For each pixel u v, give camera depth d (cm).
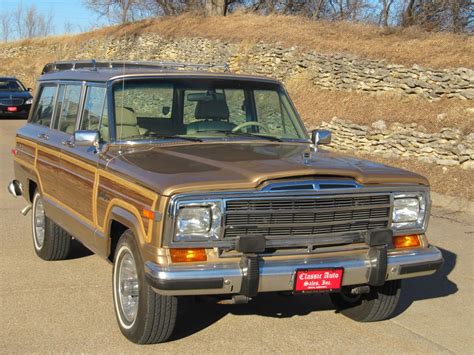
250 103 602
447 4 2577
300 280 429
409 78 1638
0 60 4478
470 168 1228
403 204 470
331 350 471
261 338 490
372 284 454
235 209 417
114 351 455
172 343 473
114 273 486
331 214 442
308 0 3362
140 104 551
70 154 579
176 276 401
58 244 666
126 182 458
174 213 405
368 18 3002
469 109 1433
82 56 3650
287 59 2125
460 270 707
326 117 1680
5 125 2311
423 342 495
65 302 558
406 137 1358
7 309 538
